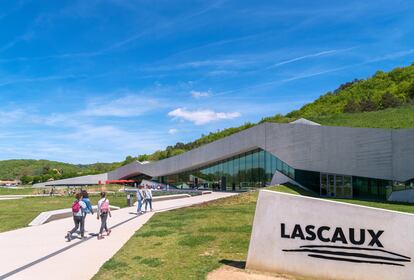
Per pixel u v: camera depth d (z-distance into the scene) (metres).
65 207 32.59
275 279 8.98
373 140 35.47
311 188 40.38
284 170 43.91
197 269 9.56
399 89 85.75
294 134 42.41
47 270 9.98
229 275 9.14
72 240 14.61
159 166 67.88
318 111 91.44
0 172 167.25
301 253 9.37
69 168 174.38
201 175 59.19
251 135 47.53
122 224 19.06
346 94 100.00
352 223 9.07
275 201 9.73
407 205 28.27
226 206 26.25
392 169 34.09
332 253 9.14
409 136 33.31
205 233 14.72
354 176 37.19
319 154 39.44
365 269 8.88
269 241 9.62
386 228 8.84
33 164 179.25
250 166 49.47
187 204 32.31
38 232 16.88
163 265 10.05
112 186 75.94
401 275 8.64
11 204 36.56
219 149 53.06
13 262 10.96
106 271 9.61
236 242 12.84
